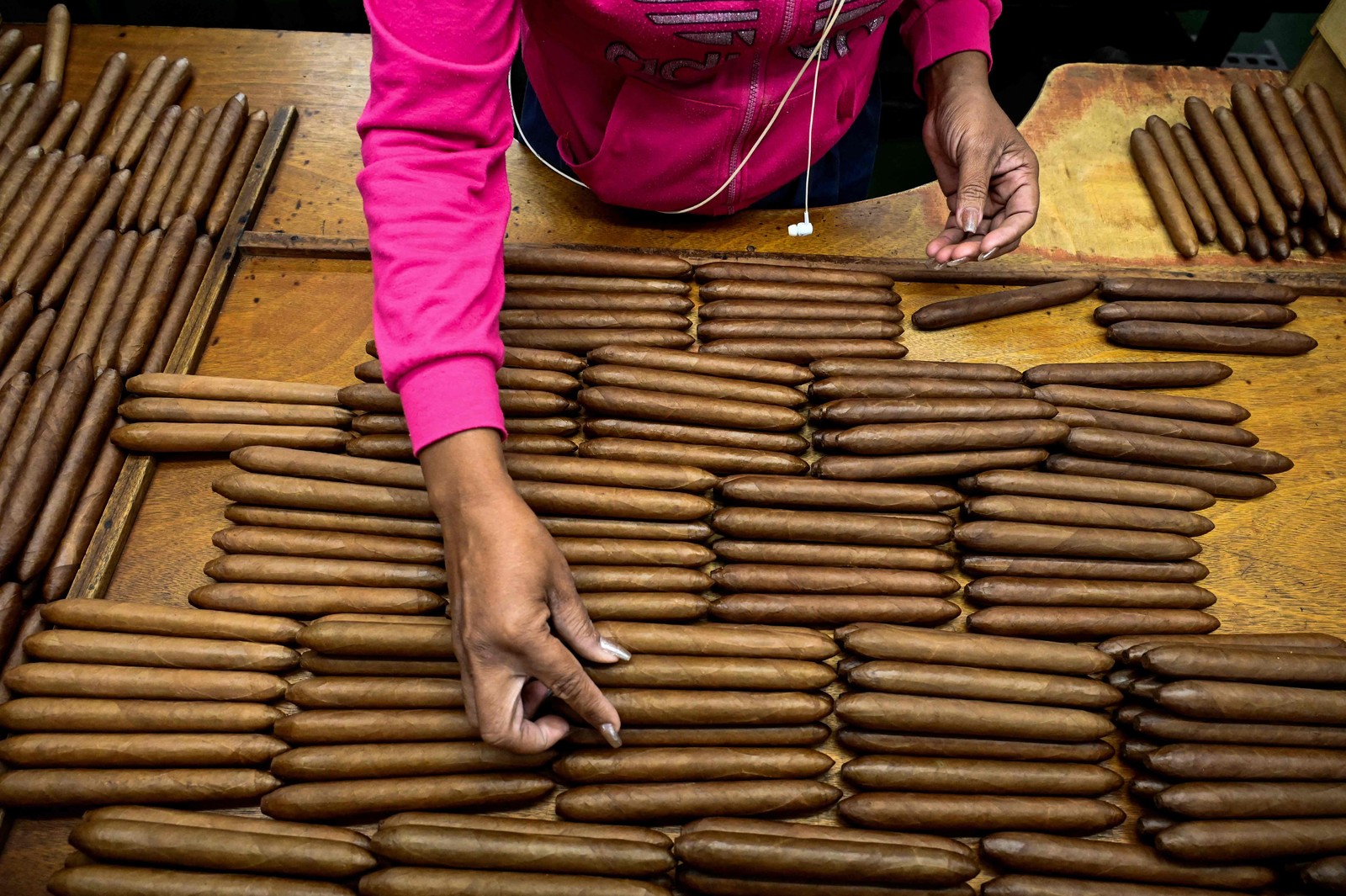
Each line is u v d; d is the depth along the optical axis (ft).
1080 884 4.40
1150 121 7.45
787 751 4.74
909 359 6.26
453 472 4.18
